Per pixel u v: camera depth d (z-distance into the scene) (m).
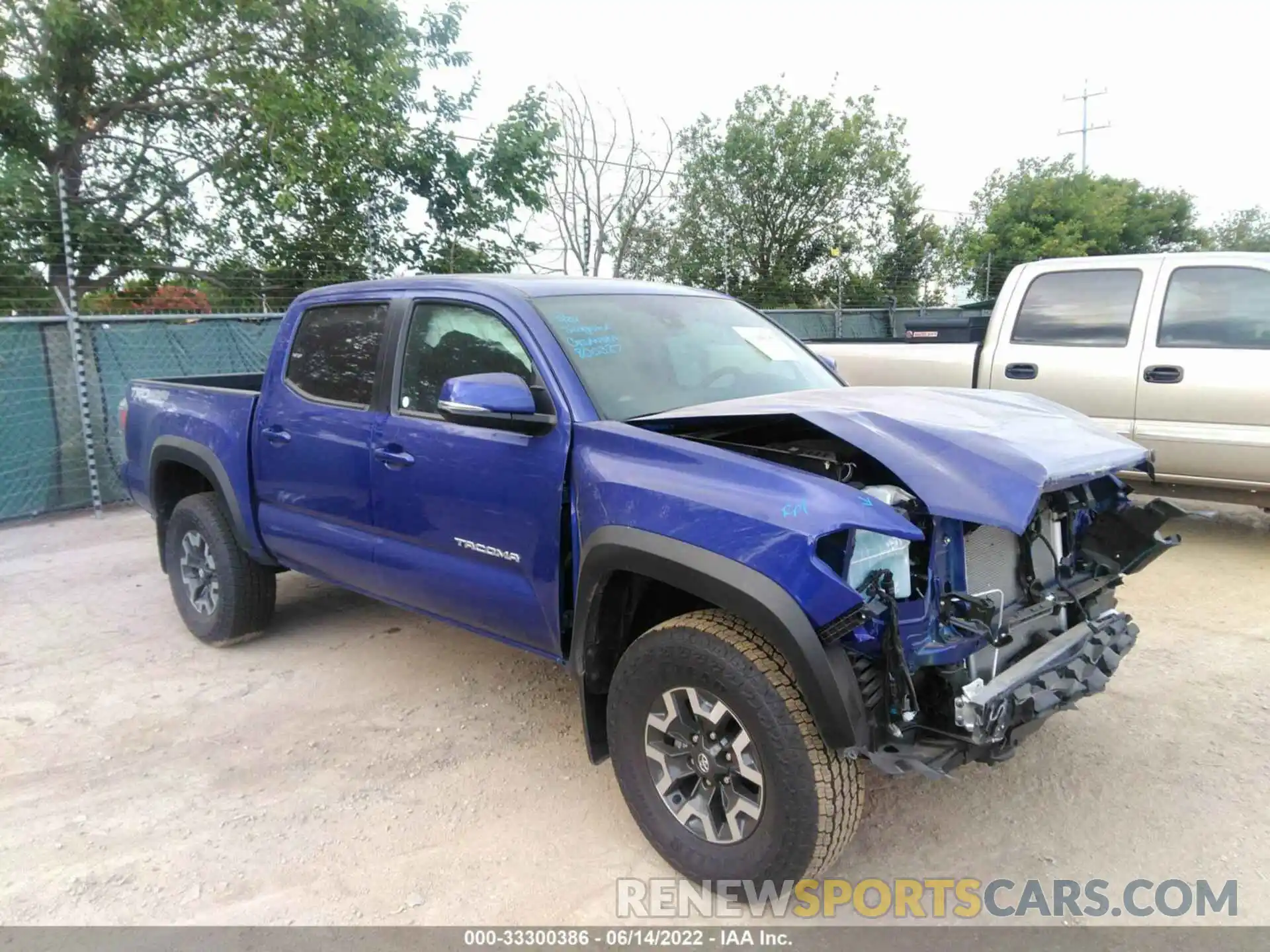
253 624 4.93
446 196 12.90
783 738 2.48
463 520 3.43
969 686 2.49
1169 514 3.21
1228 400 5.67
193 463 4.81
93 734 3.98
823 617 2.36
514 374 3.22
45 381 8.06
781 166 18.58
